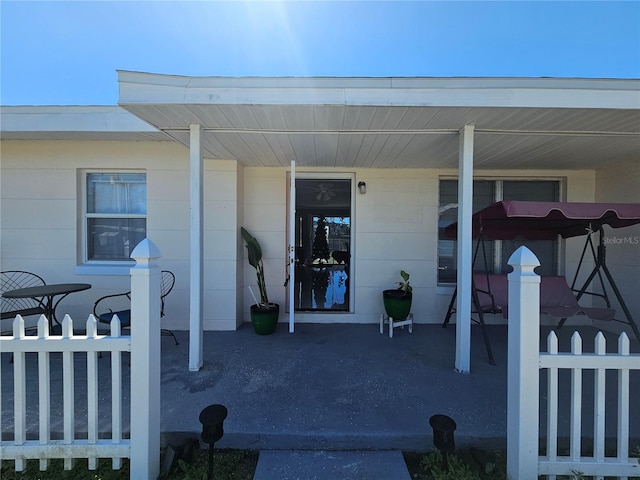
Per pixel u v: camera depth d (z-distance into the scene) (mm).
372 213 4820
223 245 4422
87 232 4508
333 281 5234
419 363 3287
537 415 1669
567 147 3609
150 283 1779
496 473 1884
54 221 4371
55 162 4344
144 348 1766
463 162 3033
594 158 4090
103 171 4453
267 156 4172
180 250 4418
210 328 4438
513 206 3059
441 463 1940
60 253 4379
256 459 2045
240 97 2547
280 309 4820
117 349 1796
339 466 1924
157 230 4410
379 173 4812
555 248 4906
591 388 2787
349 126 3041
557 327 4680
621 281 4367
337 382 2848
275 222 4801
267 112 2719
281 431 2121
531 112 2654
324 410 2375
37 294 3344
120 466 1807
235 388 2723
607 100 2533
